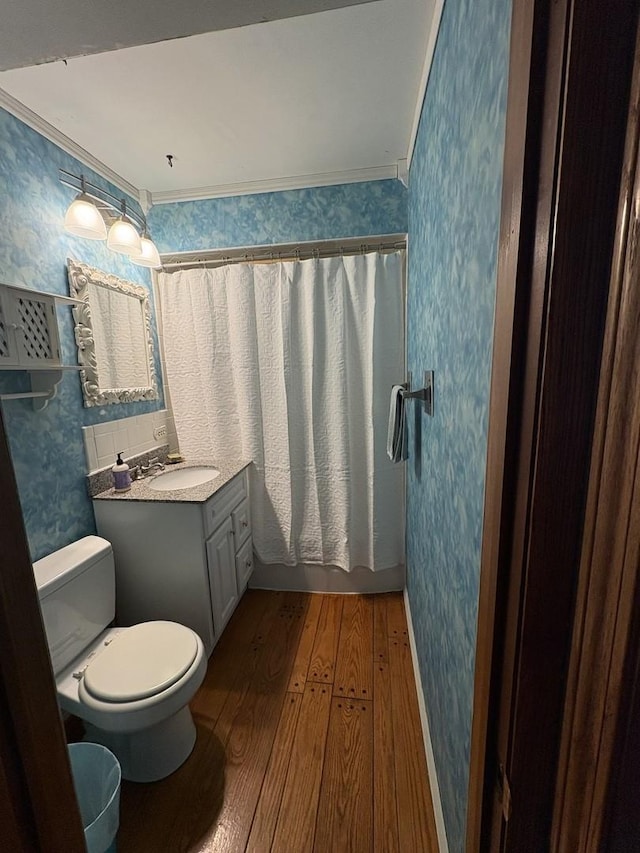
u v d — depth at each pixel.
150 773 1.28
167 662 1.26
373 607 2.17
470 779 0.59
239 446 2.26
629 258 0.29
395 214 1.95
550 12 0.33
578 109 0.30
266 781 1.28
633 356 0.29
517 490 0.41
